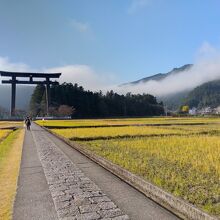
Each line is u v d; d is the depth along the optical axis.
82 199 9.62
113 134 33.47
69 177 12.82
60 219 8.00
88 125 57.69
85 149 20.14
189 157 16.66
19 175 13.38
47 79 125.12
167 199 8.97
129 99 190.00
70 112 140.88
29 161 17.16
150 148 20.81
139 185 10.92
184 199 9.11
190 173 12.68
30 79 123.31
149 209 8.66
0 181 12.38
